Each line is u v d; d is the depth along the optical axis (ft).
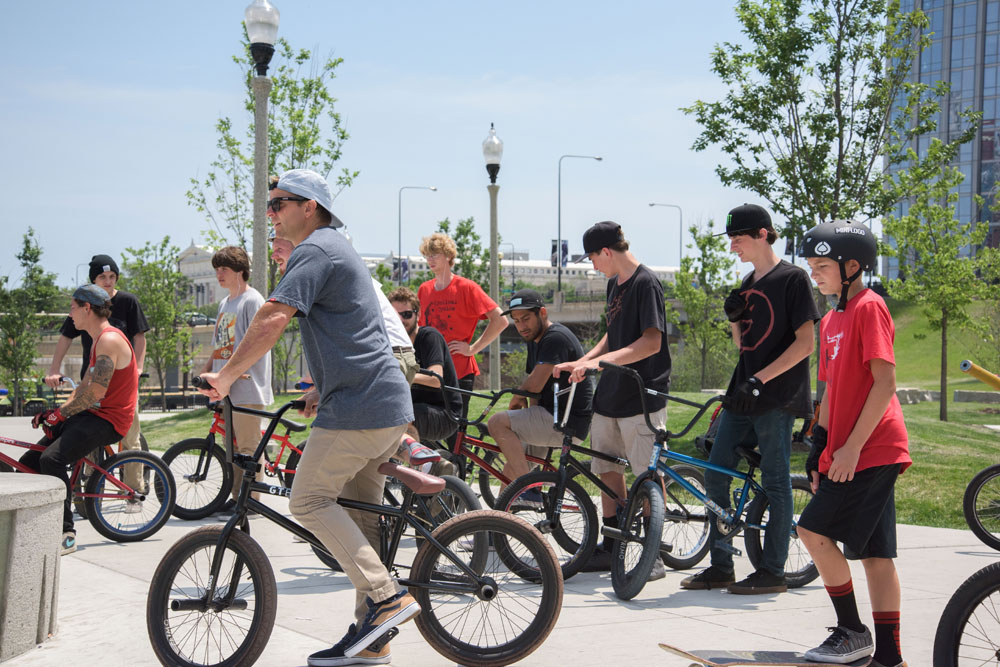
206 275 534.78
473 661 12.95
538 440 20.58
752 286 18.07
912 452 40.22
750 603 16.98
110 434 21.49
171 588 12.82
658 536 17.04
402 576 15.20
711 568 18.33
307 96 69.67
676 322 108.68
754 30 48.91
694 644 14.01
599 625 15.24
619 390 19.38
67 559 20.39
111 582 18.08
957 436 47.21
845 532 12.19
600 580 19.07
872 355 11.95
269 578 12.59
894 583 12.32
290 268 12.14
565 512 19.22
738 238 18.15
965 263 72.23
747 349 18.04
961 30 234.58
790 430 17.93
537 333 21.16
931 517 28.14
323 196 13.08
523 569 13.67
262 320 11.87
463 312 27.09
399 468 13.07
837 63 48.75
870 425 11.96
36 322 101.30
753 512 18.43
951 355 136.26
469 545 13.56
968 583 10.43
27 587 13.80
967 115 51.16
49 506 14.33
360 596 13.25
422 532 13.30
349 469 12.59
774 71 48.08
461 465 21.20
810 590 18.26
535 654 13.55
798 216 50.55
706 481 18.60
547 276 538.88
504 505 18.63
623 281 19.62
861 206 50.80
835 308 12.88
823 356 12.96
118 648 13.91
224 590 12.75
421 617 13.07
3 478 15.15
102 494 22.09
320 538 12.58
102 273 25.86
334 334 12.39
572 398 19.15
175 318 126.00
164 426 55.93
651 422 18.52
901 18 48.85
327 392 12.48
